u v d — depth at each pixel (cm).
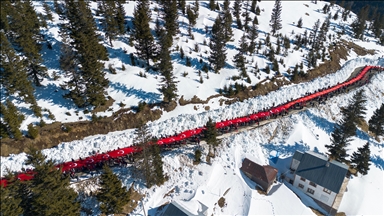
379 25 10544
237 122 5447
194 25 7838
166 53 5181
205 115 5466
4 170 4144
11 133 4419
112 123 5053
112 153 4547
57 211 3294
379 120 5850
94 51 5172
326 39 8981
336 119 6306
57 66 5666
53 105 5038
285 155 5212
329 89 6888
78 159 4472
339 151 4856
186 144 4928
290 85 6788
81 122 4934
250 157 4934
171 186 4372
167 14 6812
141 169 4212
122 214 3972
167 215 3706
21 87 4591
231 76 6347
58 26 6594
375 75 7938
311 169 4494
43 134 4634
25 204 3428
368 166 5228
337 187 4219
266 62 7119
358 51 9175
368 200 4766
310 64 7525
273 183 4672
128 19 7462
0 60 4441
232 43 7481
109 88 5469
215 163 4738
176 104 5544
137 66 6091
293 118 5831
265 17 9638
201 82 6019
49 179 3194
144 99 5438
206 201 4206
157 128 5128
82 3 6059
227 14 7794
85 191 4059
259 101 6031
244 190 4406
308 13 10862
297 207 4259
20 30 4766
